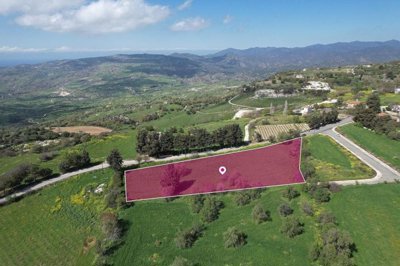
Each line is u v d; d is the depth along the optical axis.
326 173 81.12
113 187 85.62
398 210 64.69
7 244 75.06
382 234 58.66
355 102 174.38
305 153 92.25
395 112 142.75
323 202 69.00
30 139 180.88
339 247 55.19
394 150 98.50
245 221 67.69
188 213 72.44
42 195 89.50
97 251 65.31
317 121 128.88
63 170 101.44
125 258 63.41
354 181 77.38
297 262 55.44
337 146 102.62
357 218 63.44
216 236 65.25
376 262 53.06
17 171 95.69
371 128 118.56
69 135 179.50
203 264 58.72
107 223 70.62
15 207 86.12
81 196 87.19
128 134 140.38
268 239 61.94
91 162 109.19
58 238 74.38
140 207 75.75
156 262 61.19
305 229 62.56
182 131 138.12
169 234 67.75
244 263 57.25
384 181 76.94
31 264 68.38
